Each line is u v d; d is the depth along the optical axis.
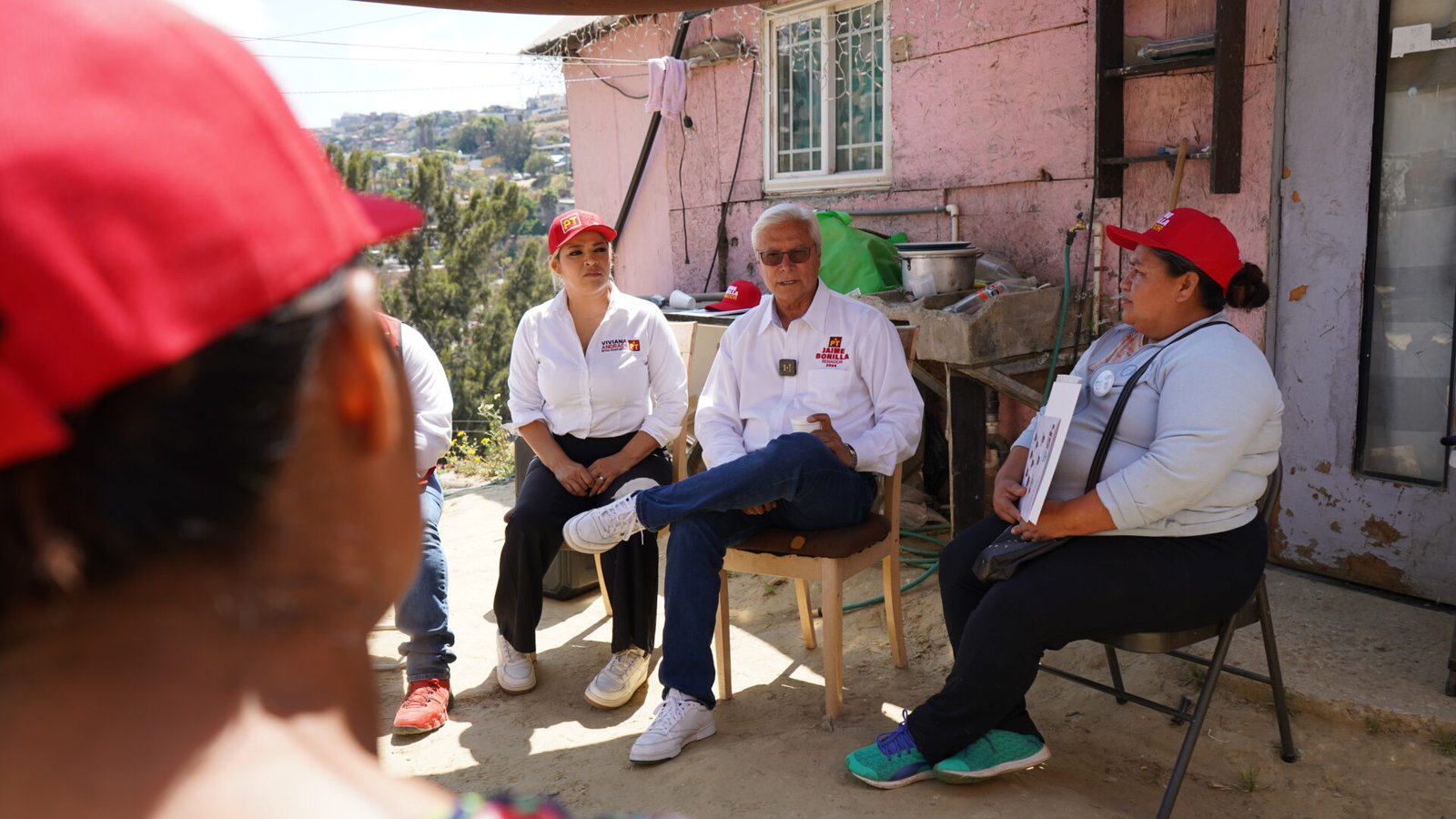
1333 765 2.92
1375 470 3.96
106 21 0.43
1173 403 2.65
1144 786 2.92
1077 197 4.95
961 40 5.42
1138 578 2.62
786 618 4.33
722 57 7.05
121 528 0.43
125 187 0.40
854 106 6.29
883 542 3.58
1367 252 3.86
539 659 4.11
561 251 3.87
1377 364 3.91
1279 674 2.92
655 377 4.03
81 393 0.41
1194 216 2.81
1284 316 4.15
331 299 0.48
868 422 3.69
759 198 7.02
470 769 3.27
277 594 0.47
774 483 3.27
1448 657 3.32
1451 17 3.57
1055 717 3.34
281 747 0.46
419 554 0.58
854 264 5.30
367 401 0.50
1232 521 2.69
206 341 0.42
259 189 0.44
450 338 25.16
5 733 0.44
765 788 2.93
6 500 0.42
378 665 4.09
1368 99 3.79
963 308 4.52
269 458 0.45
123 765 0.44
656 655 4.11
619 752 3.31
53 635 0.45
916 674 3.72
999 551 2.76
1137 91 4.55
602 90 8.44
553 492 3.84
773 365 3.77
